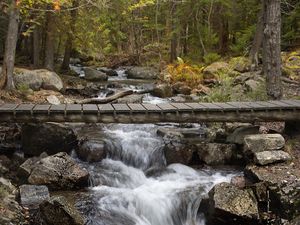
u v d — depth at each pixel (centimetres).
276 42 526
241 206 315
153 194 365
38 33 883
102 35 1322
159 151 447
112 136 488
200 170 426
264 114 438
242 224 316
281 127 482
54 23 822
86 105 456
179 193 366
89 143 445
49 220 290
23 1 566
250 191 332
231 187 331
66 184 359
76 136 457
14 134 468
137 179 405
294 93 675
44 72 729
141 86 883
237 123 491
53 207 289
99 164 430
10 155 439
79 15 895
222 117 439
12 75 609
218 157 440
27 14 610
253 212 313
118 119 429
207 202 338
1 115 412
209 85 865
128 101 670
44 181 353
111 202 346
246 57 1070
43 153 412
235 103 472
